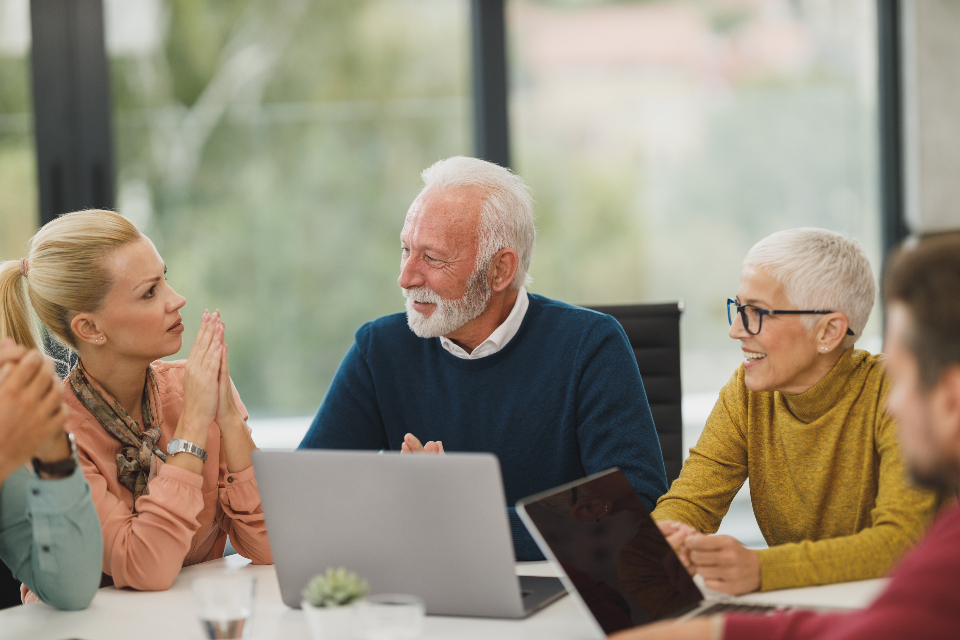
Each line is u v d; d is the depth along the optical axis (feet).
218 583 3.53
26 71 11.18
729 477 5.33
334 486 3.85
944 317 2.53
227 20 11.49
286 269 11.75
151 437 5.17
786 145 12.06
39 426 3.97
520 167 11.91
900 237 12.10
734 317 5.17
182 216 11.55
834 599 4.02
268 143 11.63
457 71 11.78
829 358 4.90
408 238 5.73
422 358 6.14
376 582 3.93
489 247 5.67
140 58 11.39
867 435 4.82
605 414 5.70
